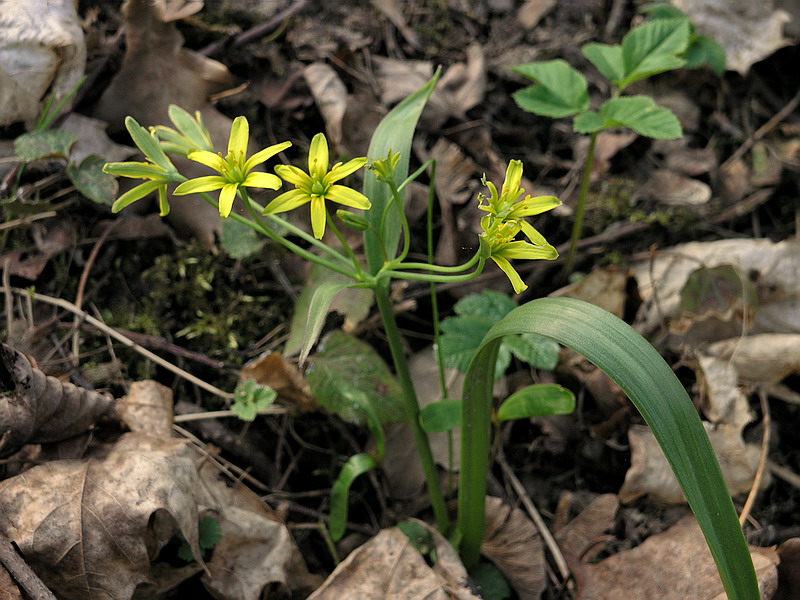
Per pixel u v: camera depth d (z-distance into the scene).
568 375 0.42
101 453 0.34
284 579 0.35
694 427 0.27
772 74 0.52
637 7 0.52
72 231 0.41
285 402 0.39
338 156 0.43
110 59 0.43
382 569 0.34
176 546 0.35
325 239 0.41
